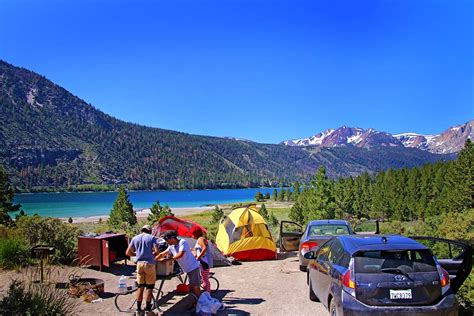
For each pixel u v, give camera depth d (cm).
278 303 923
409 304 617
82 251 1259
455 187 4809
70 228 1438
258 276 1268
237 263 1530
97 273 1214
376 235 751
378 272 633
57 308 745
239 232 1623
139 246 831
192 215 8425
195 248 946
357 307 621
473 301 789
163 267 873
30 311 700
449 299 624
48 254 1102
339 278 668
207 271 949
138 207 12544
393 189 6862
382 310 611
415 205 5794
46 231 1357
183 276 1226
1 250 1211
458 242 800
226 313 852
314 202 3002
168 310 867
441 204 5022
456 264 813
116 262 1357
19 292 724
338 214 4331
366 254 652
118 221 4578
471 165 4491
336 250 754
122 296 977
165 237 862
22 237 1340
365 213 7094
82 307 880
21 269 1192
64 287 1012
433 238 852
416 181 6925
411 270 631
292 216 4497
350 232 1320
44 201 15488
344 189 5484
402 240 691
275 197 15888
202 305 832
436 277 631
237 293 1034
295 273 1296
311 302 923
